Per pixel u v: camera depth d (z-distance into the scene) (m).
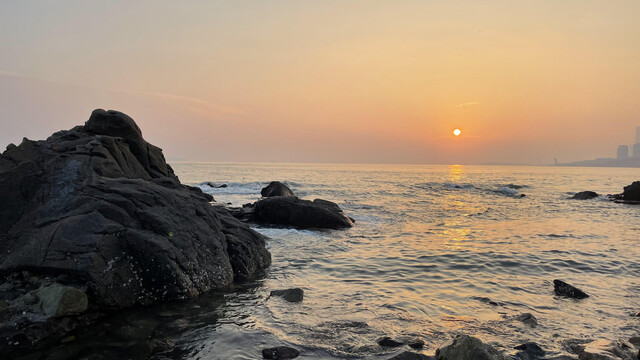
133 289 9.87
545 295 11.34
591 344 7.71
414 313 9.73
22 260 9.36
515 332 8.61
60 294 8.34
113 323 8.73
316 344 7.84
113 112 15.71
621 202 41.47
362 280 12.80
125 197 11.42
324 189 58.19
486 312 9.88
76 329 8.33
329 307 10.11
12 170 11.37
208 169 146.62
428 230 23.17
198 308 9.85
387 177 106.62
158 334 8.20
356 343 7.89
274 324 8.90
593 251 17.20
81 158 12.49
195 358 7.18
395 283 12.48
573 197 47.62
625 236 21.20
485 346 6.80
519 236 21.17
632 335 8.59
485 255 16.36
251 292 11.31
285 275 13.30
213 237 12.76
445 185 69.62
